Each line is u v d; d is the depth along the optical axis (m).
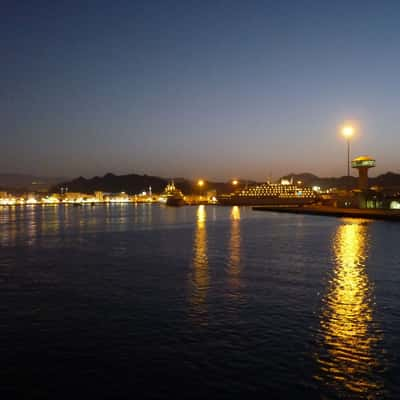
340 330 18.61
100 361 15.55
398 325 19.23
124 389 13.49
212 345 16.98
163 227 90.19
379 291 26.12
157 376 14.34
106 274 32.97
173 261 39.69
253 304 23.14
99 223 107.62
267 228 83.12
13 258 42.91
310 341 17.30
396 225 84.06
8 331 18.88
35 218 138.12
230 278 30.80
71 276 32.28
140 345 17.06
